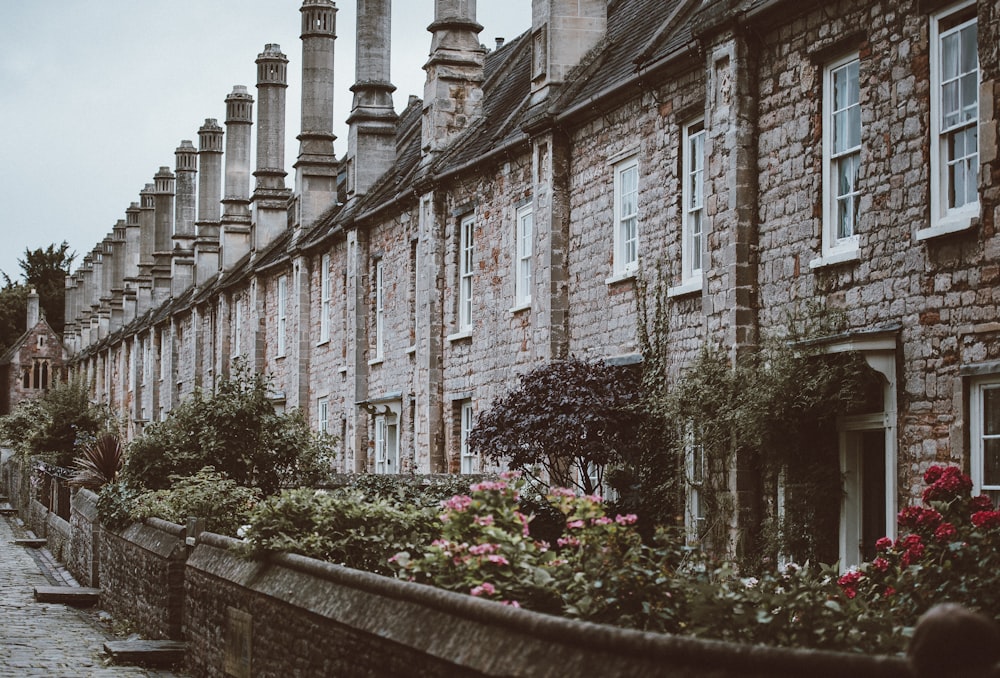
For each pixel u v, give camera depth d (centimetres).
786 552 1298
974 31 1159
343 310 3139
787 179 1403
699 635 685
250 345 4000
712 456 1438
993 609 791
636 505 1584
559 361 1691
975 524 873
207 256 4903
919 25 1214
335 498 1123
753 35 1459
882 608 777
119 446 2462
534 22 2069
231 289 4325
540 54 2044
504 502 888
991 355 1106
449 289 2402
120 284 6862
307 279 3459
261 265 3881
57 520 2583
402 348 2688
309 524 1100
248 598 1101
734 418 1348
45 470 2992
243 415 2055
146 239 6228
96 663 1316
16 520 3441
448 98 2531
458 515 880
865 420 1262
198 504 1631
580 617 748
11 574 2209
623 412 1617
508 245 2144
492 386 2195
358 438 2925
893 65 1248
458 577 836
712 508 1422
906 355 1205
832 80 1359
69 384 3925
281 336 3738
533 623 622
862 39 1293
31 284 10331
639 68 1697
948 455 1149
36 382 8850
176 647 1356
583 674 573
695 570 852
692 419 1452
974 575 820
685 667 536
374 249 2909
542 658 602
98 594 1869
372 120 3077
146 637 1495
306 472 2094
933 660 413
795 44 1398
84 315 7938
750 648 513
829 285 1325
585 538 828
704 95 1595
